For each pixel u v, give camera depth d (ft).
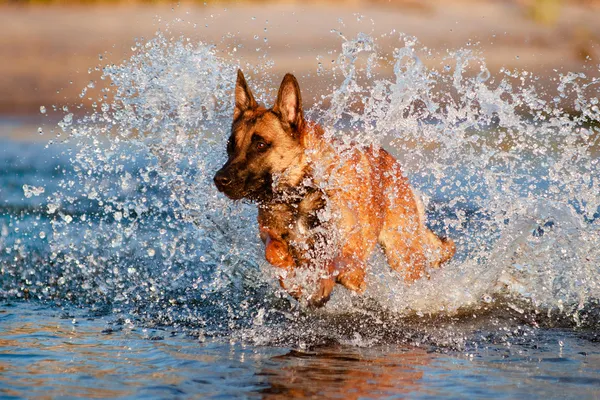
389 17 148.66
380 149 31.58
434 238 33.35
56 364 23.18
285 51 112.88
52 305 31.22
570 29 140.36
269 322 28.73
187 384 21.30
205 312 30.17
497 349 25.30
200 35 118.32
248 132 28.37
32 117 85.51
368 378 21.94
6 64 109.50
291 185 28.71
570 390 20.98
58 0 155.43
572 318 29.32
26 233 43.19
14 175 59.16
